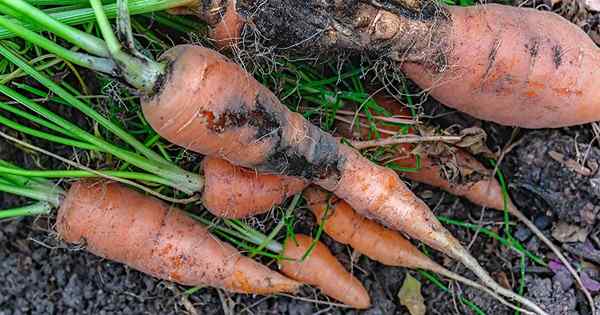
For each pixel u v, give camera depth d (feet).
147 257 1.63
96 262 1.77
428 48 1.56
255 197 1.60
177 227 1.64
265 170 1.55
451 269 1.77
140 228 1.62
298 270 1.71
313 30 1.52
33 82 1.70
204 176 1.60
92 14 1.51
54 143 1.76
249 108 1.48
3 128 1.75
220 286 1.67
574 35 1.61
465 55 1.57
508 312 1.75
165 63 1.44
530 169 1.71
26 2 1.41
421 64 1.58
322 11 1.51
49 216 1.65
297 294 1.77
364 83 1.73
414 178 1.75
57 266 1.78
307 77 1.68
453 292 1.75
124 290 1.76
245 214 1.63
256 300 1.77
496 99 1.62
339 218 1.68
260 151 1.51
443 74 1.59
